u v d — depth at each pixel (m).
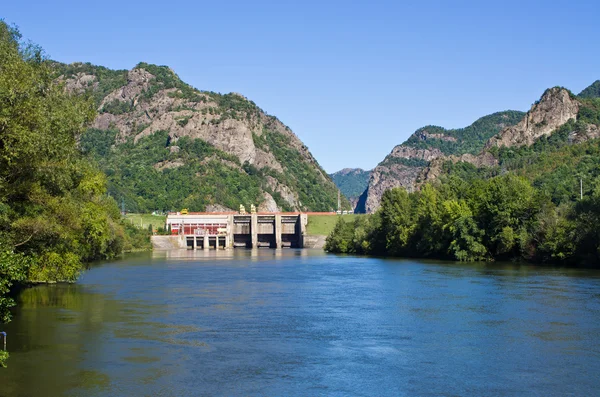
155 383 43.66
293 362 49.69
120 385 43.06
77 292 92.50
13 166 54.91
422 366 48.50
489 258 159.75
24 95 54.31
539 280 105.81
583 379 44.97
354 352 53.03
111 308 76.12
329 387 43.19
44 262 86.31
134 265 165.50
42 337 57.69
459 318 68.75
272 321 67.69
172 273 134.75
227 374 46.12
